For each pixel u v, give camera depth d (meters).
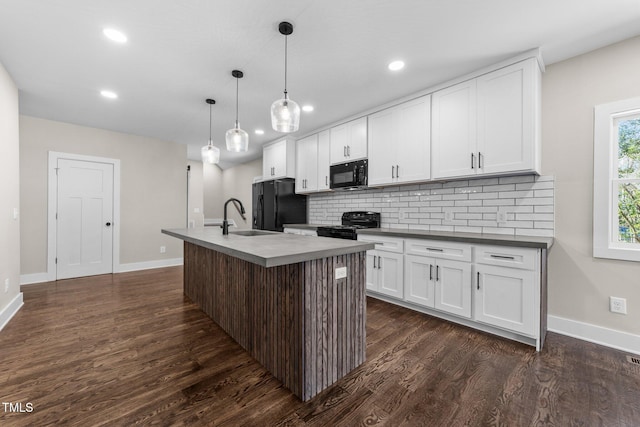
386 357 1.95
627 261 2.07
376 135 3.36
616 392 1.57
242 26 1.92
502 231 2.63
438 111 2.77
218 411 1.43
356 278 1.83
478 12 1.78
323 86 2.83
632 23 1.88
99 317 2.67
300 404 1.49
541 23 1.88
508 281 2.13
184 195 5.25
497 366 1.83
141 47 2.17
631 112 2.07
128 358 1.93
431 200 3.18
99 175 4.38
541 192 2.42
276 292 1.72
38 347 2.08
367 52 2.23
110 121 3.97
